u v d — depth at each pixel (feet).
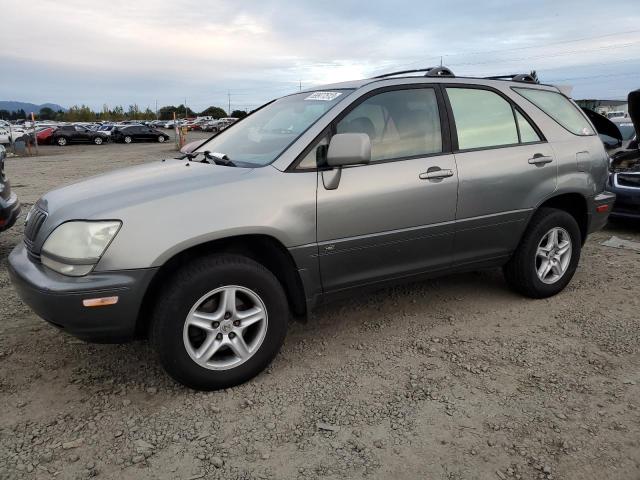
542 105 14.20
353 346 11.68
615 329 12.40
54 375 10.46
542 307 13.76
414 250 11.74
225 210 9.43
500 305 13.91
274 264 10.62
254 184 9.82
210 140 13.87
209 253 9.78
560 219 13.84
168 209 9.13
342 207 10.50
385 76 12.92
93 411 9.23
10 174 51.65
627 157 24.03
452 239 12.25
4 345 11.69
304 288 10.49
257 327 10.11
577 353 11.24
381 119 11.46
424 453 8.11
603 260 18.07
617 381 10.09
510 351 11.35
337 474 7.67
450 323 12.82
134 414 9.16
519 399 9.52
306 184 10.19
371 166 10.98
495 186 12.57
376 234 11.02
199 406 9.40
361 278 11.23
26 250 10.21
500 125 13.17
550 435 8.49
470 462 7.89
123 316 8.89
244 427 8.79
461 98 12.72
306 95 12.82
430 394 9.70
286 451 8.18
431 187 11.57
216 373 9.67
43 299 8.74
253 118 13.61
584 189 14.17
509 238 13.24
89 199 9.59
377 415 9.07
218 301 9.64
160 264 8.95
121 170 12.22
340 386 10.02
